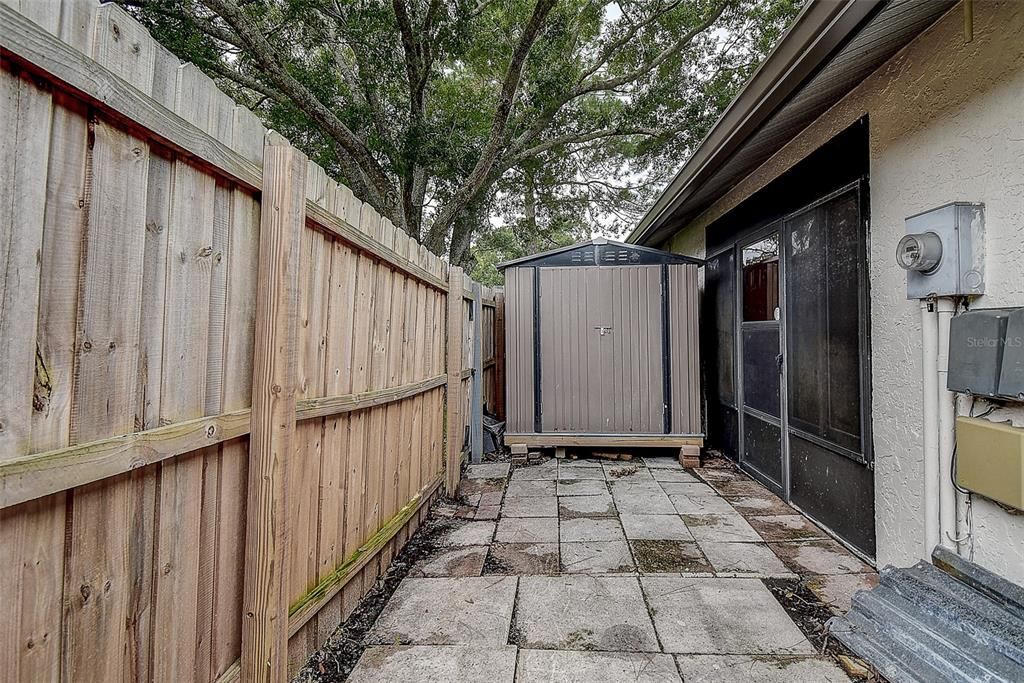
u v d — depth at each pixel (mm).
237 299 1387
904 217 2271
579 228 15742
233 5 6590
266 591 1417
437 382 3490
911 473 2252
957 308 1933
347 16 7258
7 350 781
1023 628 1533
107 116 952
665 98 10438
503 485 4105
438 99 9625
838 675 1727
